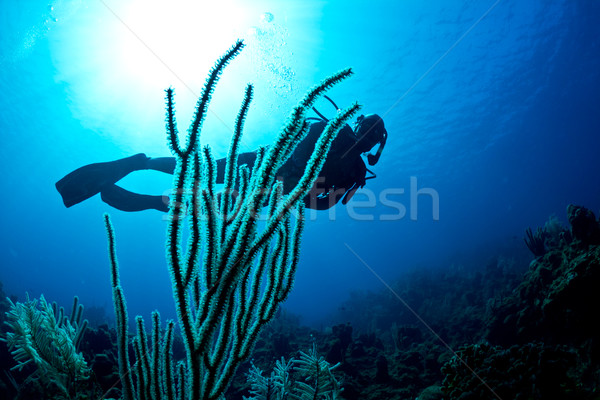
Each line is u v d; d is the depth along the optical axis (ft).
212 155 5.61
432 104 107.76
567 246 21.07
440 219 249.75
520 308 21.50
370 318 59.36
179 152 4.83
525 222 222.28
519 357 12.20
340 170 11.19
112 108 105.60
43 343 7.93
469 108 116.98
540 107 137.28
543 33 95.30
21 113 112.47
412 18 83.97
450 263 99.91
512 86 114.11
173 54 90.27
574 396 10.78
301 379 12.29
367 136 12.10
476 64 97.71
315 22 84.48
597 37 100.73
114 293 6.11
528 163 201.05
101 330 18.94
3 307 31.99
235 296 5.57
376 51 90.33
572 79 120.88
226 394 21.13
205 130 96.02
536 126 154.81
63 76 96.22
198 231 5.05
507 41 93.91
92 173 10.39
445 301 49.08
